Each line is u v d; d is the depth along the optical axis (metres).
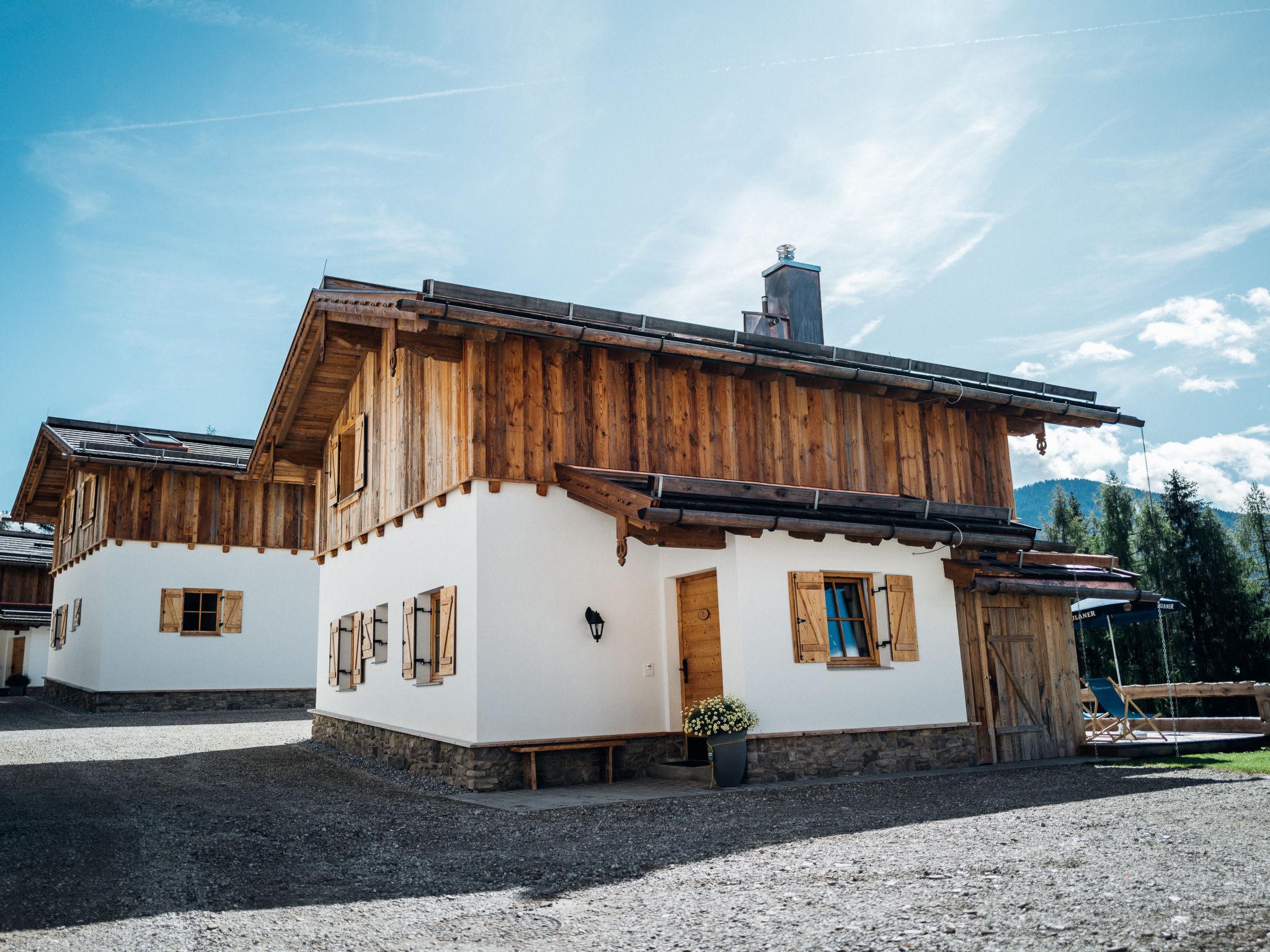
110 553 17.66
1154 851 5.14
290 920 4.56
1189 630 32.06
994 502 12.66
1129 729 12.55
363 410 12.82
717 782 8.96
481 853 6.21
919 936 3.77
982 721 11.06
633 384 10.51
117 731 14.38
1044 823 6.33
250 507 19.08
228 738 13.74
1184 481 33.41
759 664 9.48
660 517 8.62
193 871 5.66
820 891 4.65
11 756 11.34
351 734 12.34
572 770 9.52
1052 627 11.99
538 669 9.49
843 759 9.84
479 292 9.11
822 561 10.16
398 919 4.59
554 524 9.84
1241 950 3.32
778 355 10.72
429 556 10.44
